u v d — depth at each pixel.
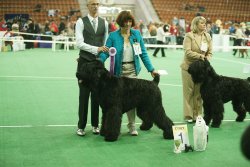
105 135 5.53
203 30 6.70
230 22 32.22
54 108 7.79
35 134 5.87
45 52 21.53
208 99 6.27
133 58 5.82
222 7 33.69
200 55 6.52
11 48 22.33
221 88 6.25
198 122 5.10
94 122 5.93
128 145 5.34
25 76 12.23
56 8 29.25
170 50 25.33
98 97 5.38
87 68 5.13
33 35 22.72
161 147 5.27
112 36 5.78
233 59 19.58
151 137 5.78
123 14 5.71
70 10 29.08
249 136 1.45
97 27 5.73
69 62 16.59
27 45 23.59
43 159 4.71
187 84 6.77
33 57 18.42
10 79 11.52
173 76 12.94
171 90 10.20
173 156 4.88
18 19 25.61
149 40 25.19
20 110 7.55
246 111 6.82
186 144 5.09
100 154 4.93
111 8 26.11
